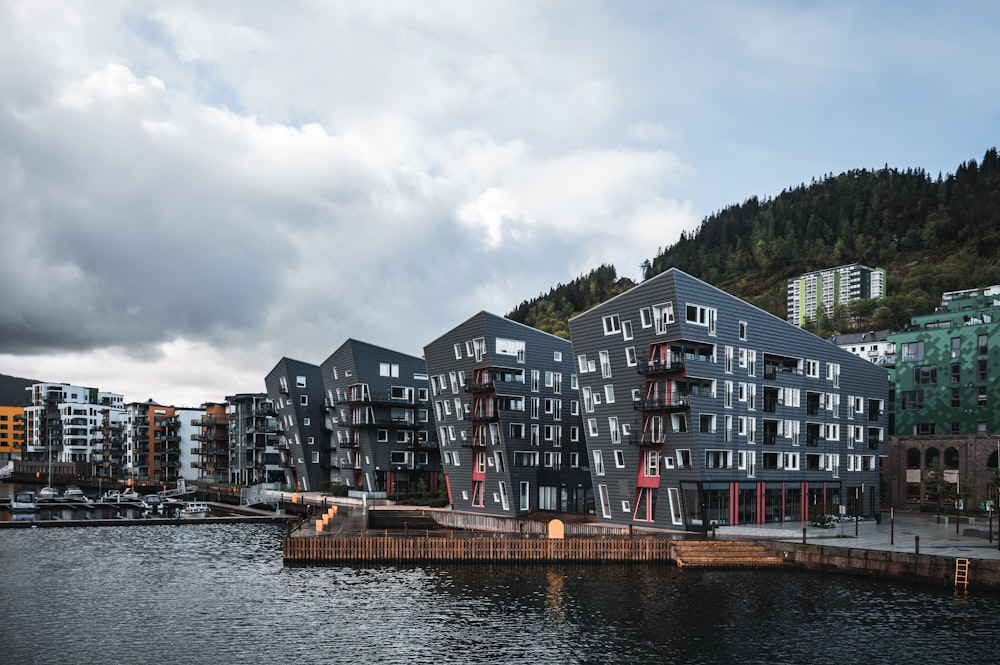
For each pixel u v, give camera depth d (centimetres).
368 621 5725
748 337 9575
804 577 7062
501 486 11706
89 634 5469
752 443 9469
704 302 9062
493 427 11850
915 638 5100
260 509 14812
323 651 5034
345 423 15200
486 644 5134
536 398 12094
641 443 9194
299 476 17075
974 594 6194
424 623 5644
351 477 15488
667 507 9088
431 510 12044
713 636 5231
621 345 9512
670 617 5703
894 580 6731
